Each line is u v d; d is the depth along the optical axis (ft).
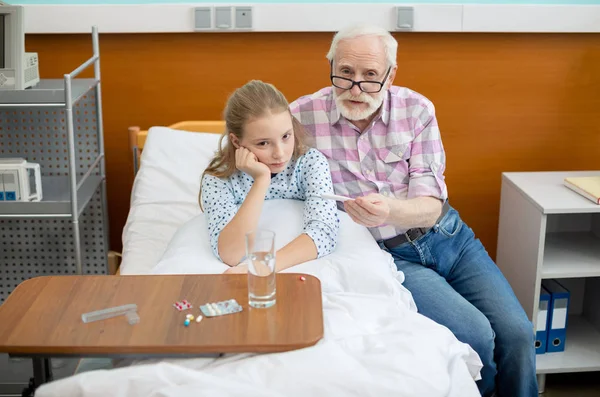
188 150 8.09
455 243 7.22
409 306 6.08
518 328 6.65
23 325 4.73
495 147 9.34
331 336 5.08
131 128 8.52
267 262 4.86
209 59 8.91
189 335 4.61
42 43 8.77
